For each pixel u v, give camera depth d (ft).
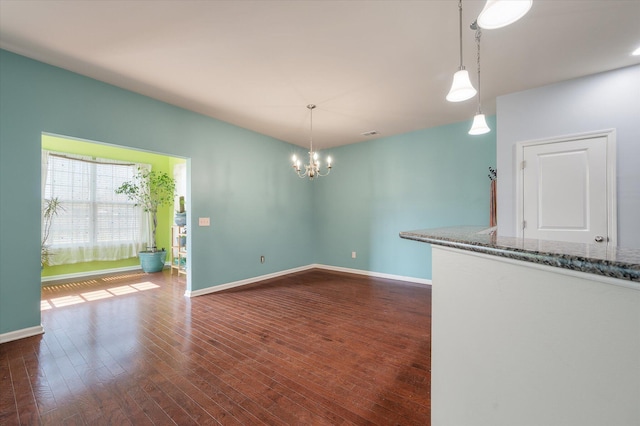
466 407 3.50
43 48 8.32
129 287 14.93
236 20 7.06
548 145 10.32
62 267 16.55
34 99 8.94
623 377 1.90
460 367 3.60
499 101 11.29
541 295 2.49
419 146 15.87
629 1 6.31
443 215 15.06
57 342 8.50
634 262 1.77
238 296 13.32
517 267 2.73
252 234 15.99
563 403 2.31
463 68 6.17
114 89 10.61
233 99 11.77
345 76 9.83
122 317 10.58
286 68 9.32
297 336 8.98
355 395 6.09
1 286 8.45
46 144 15.81
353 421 5.33
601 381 2.03
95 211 17.61
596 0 6.29
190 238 13.25
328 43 7.98
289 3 6.49
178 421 5.32
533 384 2.58
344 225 18.99
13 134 8.61
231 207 14.88
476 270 3.31
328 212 19.83
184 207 17.63
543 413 2.48
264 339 8.77
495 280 3.02
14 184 8.65
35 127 8.96
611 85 9.35
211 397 6.01
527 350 2.64
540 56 8.56
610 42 7.84
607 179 9.32
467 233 4.53
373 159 17.71
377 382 6.55
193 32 7.54
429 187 15.52
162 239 20.72
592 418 2.09
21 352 7.87
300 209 19.36
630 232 9.00
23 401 5.85
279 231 17.75
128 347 8.21
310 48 8.23
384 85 10.50
